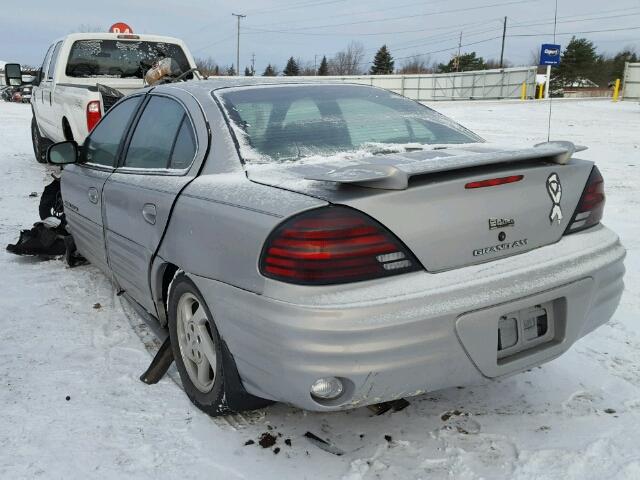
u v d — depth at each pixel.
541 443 2.63
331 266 2.13
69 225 4.75
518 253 2.45
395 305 2.14
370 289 2.15
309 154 2.83
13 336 3.71
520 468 2.46
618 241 2.82
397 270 2.20
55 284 4.65
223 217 2.47
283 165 2.71
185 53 9.13
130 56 8.86
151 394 3.05
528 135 15.08
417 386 2.25
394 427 2.76
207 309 2.62
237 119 2.96
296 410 2.88
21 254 5.27
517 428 2.74
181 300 2.92
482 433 2.71
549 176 2.54
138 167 3.51
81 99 7.29
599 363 3.37
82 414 2.86
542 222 2.51
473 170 2.38
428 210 2.24
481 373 2.34
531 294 2.37
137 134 3.64
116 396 3.02
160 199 2.98
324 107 3.22
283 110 3.10
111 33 8.73
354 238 2.14
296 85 3.42
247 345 2.33
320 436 2.69
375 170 2.23
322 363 2.12
